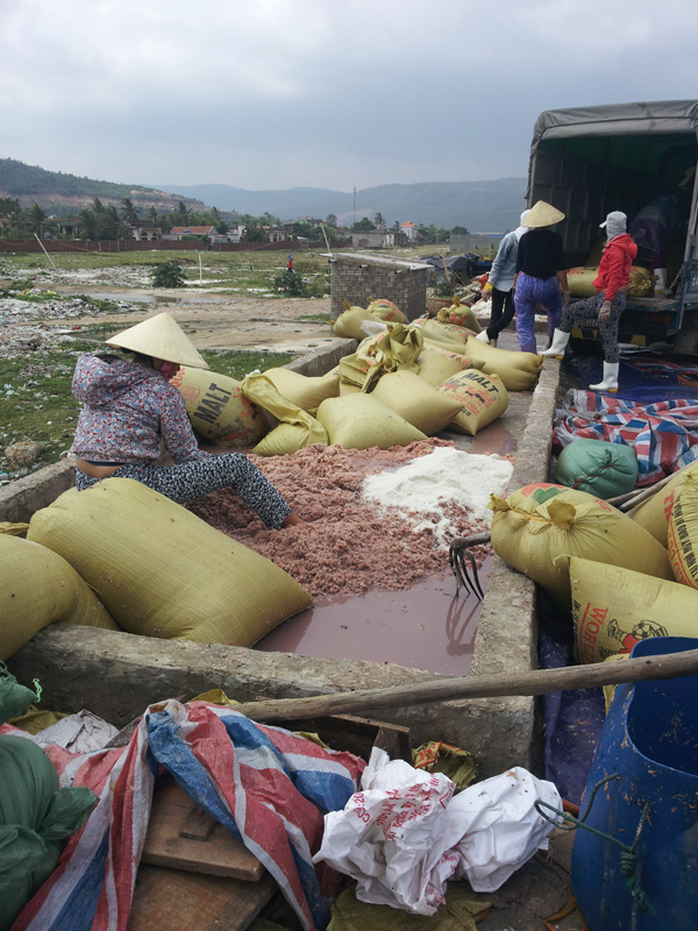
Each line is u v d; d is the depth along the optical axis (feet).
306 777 6.45
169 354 12.30
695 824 5.17
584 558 9.88
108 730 8.36
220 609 9.52
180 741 6.13
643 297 27.04
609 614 9.07
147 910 5.49
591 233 35.14
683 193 31.63
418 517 13.73
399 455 16.66
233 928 5.33
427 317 35.55
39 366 34.78
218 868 5.60
